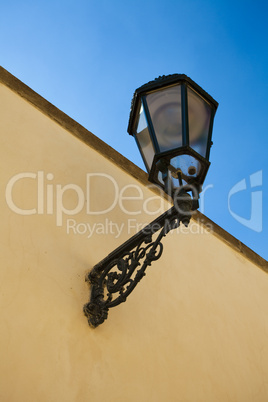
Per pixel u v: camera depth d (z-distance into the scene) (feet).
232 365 13.07
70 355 9.68
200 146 10.24
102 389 9.82
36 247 10.44
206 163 9.95
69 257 10.93
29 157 11.58
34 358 9.11
